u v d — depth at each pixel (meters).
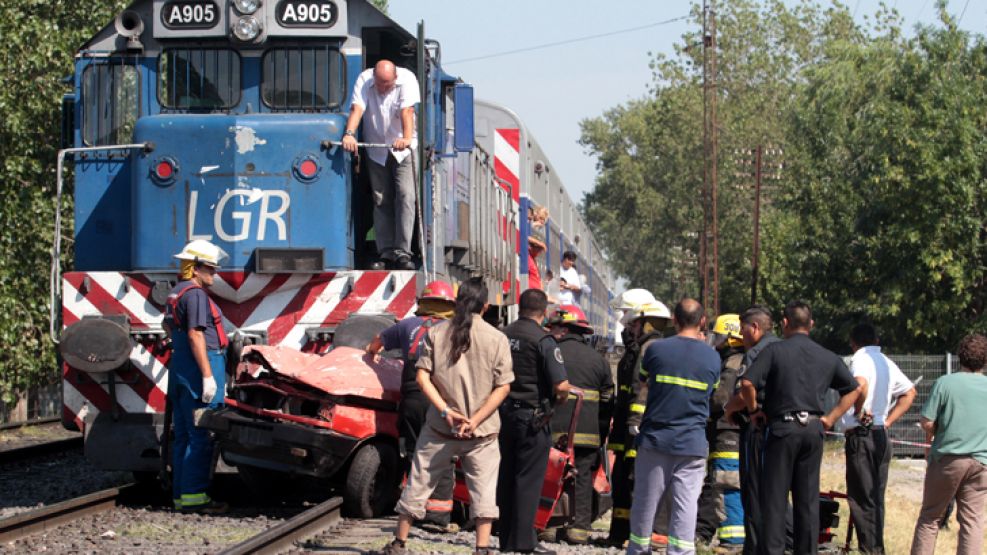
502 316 26.39
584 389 13.96
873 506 14.57
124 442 15.59
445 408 11.48
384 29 16.44
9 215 28.80
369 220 17.28
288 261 15.25
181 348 14.58
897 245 40.19
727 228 83.88
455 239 19.59
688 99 95.50
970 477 13.27
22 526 13.03
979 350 13.44
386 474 14.80
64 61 29.78
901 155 40.34
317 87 16.33
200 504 14.84
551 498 13.48
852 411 14.65
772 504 12.01
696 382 11.83
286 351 14.58
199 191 15.40
